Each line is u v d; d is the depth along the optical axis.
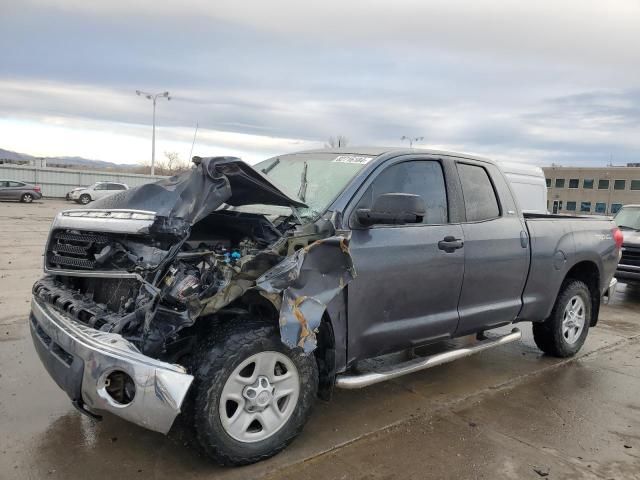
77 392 2.91
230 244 3.76
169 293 3.01
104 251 3.33
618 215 11.18
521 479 3.35
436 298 4.20
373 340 3.83
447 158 4.56
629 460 3.65
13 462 3.29
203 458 3.31
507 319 4.96
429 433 3.91
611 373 5.47
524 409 4.44
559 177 87.88
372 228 3.82
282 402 3.45
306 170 4.35
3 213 26.14
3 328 5.84
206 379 3.07
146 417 2.81
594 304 6.15
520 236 4.94
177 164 57.66
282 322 3.17
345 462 3.44
